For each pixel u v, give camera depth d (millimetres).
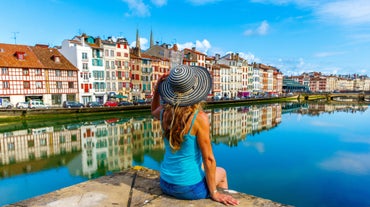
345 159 17156
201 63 71250
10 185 12867
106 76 50000
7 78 37188
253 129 30188
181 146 2098
